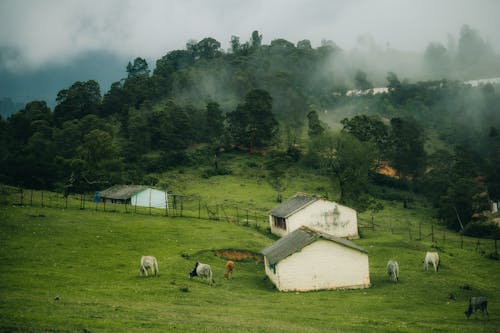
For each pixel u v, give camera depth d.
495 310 33.75
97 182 103.94
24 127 153.00
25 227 55.44
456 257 60.09
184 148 160.00
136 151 147.50
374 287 43.31
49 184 110.56
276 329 23.94
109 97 197.25
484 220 96.25
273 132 166.12
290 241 47.19
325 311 32.03
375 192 129.00
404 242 67.69
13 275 35.56
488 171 138.62
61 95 192.38
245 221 83.62
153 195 93.56
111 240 54.53
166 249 53.06
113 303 28.22
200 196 115.00
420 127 193.38
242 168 144.00
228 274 45.88
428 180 130.88
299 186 126.25
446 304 35.50
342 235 73.75
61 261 42.72
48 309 24.30
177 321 24.16
